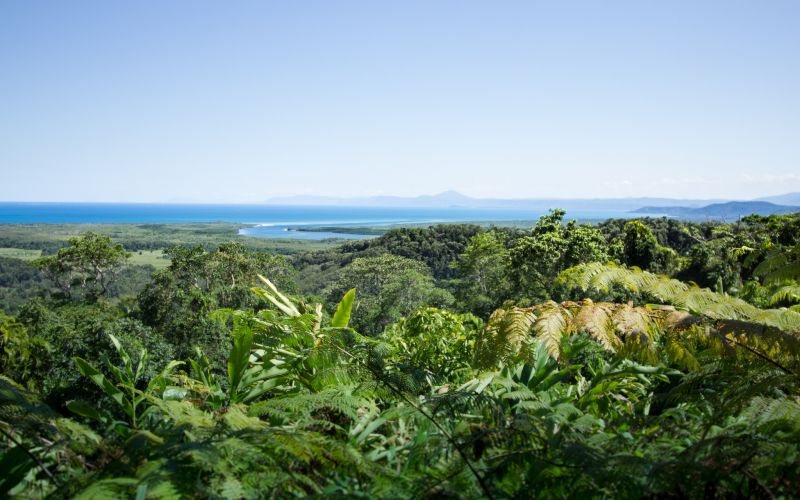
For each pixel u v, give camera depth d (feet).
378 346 7.93
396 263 171.83
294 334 8.63
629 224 116.88
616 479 3.73
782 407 5.17
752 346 6.90
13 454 4.33
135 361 45.03
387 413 6.00
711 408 6.67
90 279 186.29
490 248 133.49
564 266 107.04
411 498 3.84
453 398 5.70
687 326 6.89
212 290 138.51
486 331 7.70
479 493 4.07
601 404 8.65
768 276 8.86
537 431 4.89
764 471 4.00
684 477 3.70
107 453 4.48
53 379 43.04
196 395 8.84
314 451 4.42
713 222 204.74
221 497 3.56
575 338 10.21
